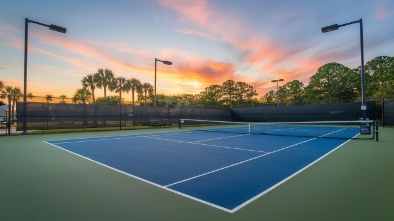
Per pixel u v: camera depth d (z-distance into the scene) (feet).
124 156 25.95
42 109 53.78
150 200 12.61
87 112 61.52
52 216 10.52
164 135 51.62
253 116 115.34
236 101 233.55
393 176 17.48
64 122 57.11
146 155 26.63
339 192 13.88
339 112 93.76
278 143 38.19
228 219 10.23
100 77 149.59
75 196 13.20
